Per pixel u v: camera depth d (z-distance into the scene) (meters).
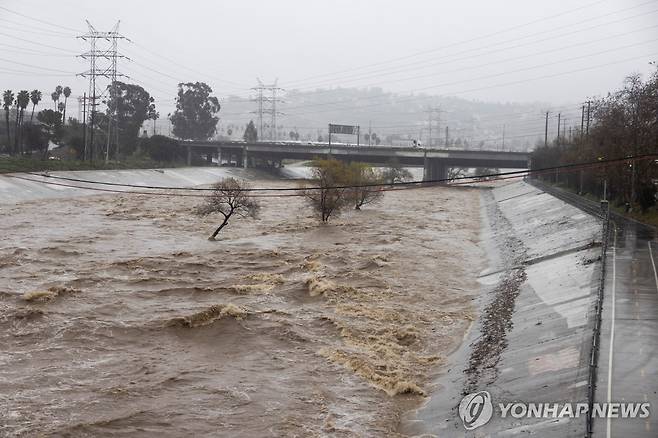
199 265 61.69
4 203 98.81
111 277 55.84
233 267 61.78
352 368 37.91
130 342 40.81
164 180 154.12
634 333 36.84
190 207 106.94
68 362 37.22
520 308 47.31
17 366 36.28
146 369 36.72
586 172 109.38
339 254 68.06
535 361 35.28
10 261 59.69
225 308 45.69
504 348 39.28
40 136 142.38
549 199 106.56
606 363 32.66
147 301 49.22
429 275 61.16
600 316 38.97
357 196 106.81
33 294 47.44
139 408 31.89
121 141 184.00
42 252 64.44
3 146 152.88
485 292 55.84
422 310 50.00
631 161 82.38
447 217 106.56
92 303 47.72
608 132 89.06
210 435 29.69
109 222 87.94
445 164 192.25
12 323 42.59
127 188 135.25
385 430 31.05
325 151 190.12
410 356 40.75
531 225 86.50
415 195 148.62
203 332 43.06
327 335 43.34
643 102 80.75
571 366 33.03
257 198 124.25
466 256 72.19
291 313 47.38
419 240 80.19
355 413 32.53
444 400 33.62
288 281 55.88
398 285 56.72
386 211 111.50
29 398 32.38
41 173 120.75
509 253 70.81
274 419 31.33
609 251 57.81
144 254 66.06
